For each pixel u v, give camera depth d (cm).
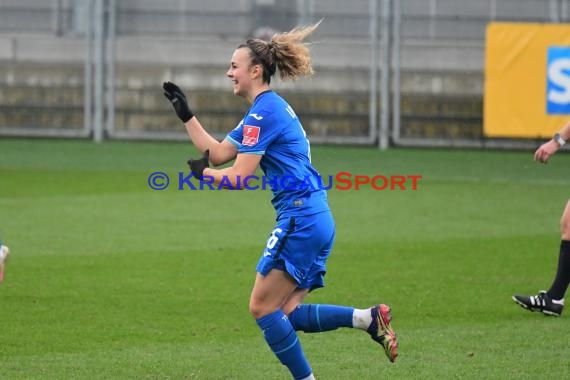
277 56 1798
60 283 2717
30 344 2133
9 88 6244
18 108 6256
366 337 2222
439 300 2573
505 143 5934
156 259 3048
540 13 5778
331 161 5522
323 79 6059
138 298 2562
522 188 4678
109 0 6103
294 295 1827
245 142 1756
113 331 2248
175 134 6184
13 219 3722
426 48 5928
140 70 6159
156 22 6122
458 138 5969
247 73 1795
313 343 2170
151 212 3922
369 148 6038
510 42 5500
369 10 5991
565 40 5450
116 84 6188
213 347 2125
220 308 2472
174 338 2195
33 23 6212
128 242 3319
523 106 5528
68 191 4444
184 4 6097
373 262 3041
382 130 6025
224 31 6094
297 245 1728
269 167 1778
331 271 2911
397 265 3002
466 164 5469
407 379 1897
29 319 2344
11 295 2577
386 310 1797
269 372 1944
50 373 1919
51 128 6250
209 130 6097
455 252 3203
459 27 5894
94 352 2075
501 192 4553
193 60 6109
